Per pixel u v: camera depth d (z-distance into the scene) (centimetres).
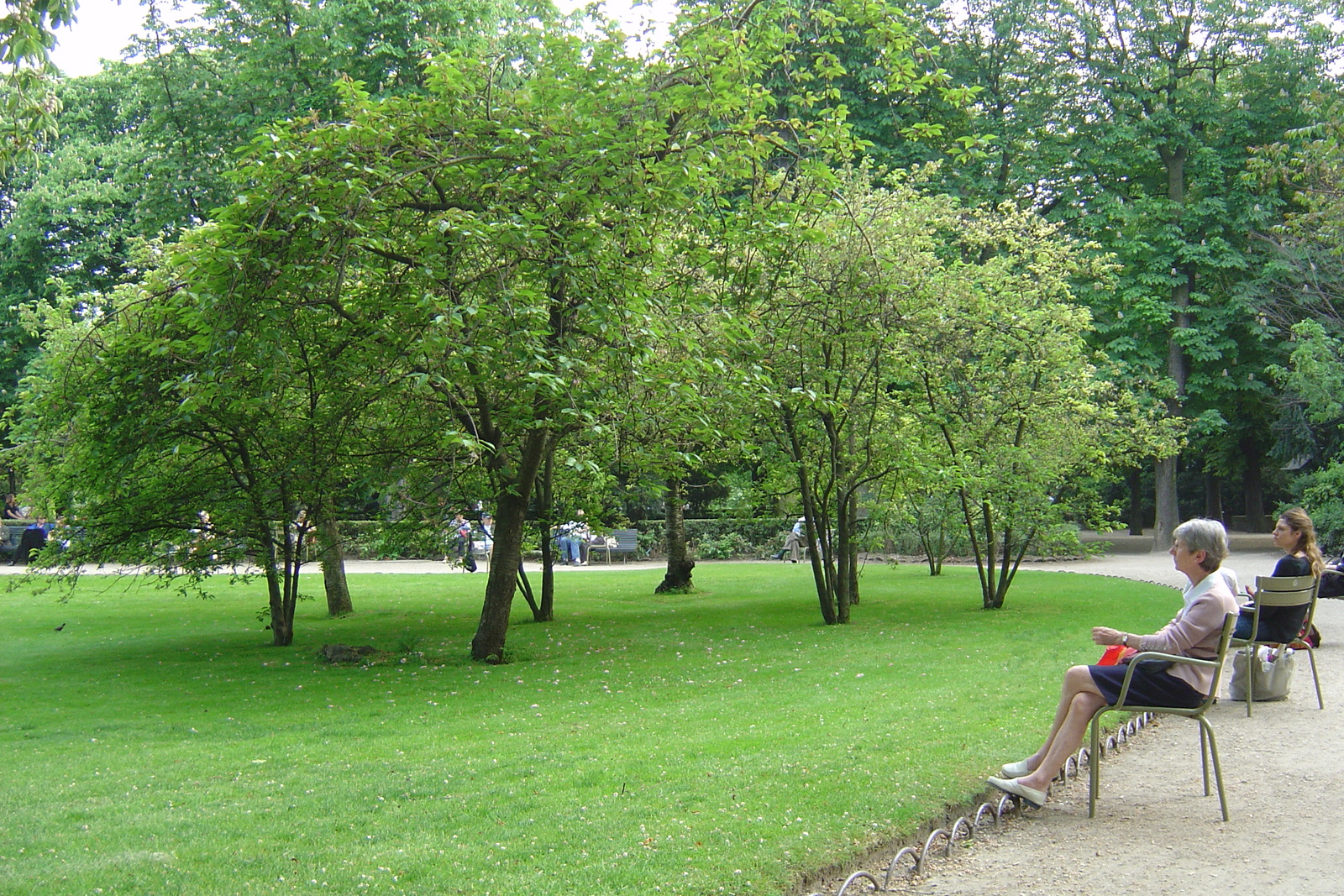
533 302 980
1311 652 812
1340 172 2142
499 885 419
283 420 1303
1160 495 3228
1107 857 475
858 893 438
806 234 1105
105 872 447
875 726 718
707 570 2598
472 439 919
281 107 2092
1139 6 3206
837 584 1509
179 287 1043
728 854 448
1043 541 1652
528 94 1055
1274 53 3166
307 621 1661
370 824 515
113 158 3102
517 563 1205
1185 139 3178
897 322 1434
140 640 1441
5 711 915
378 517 1477
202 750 731
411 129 1020
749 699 876
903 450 1466
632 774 598
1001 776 569
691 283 1158
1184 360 3259
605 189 1008
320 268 929
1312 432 2820
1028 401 1557
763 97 1108
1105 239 3142
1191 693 533
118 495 1306
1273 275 2934
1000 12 3198
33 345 3111
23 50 762
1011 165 3184
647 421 1114
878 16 1108
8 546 2819
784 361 1384
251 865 454
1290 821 517
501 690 971
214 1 2208
